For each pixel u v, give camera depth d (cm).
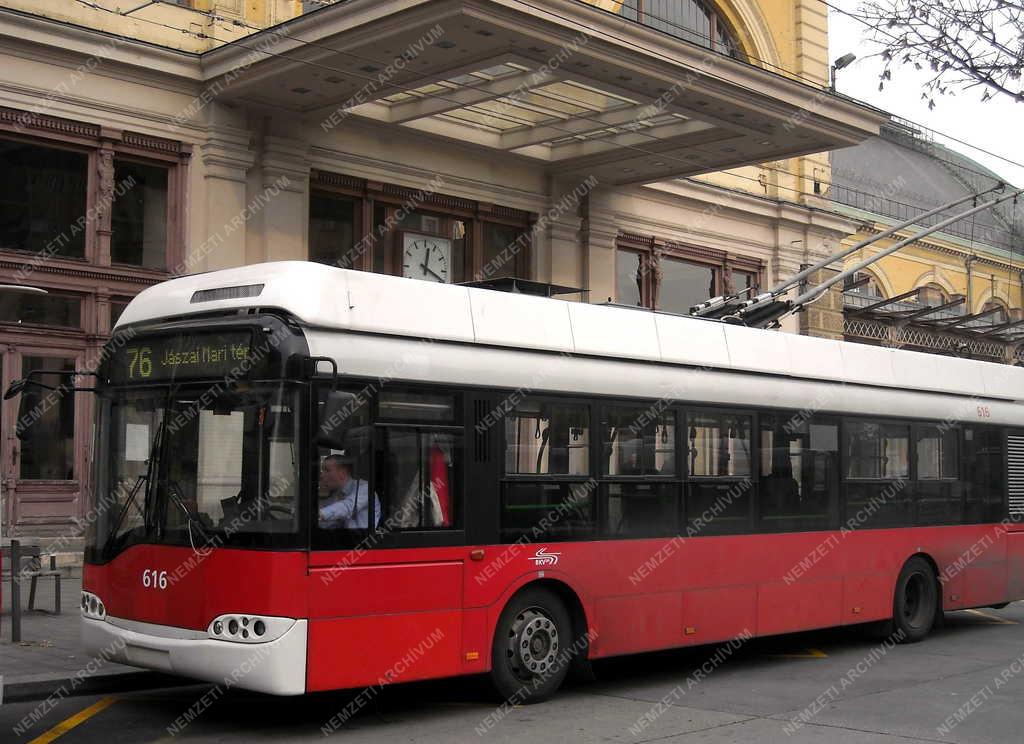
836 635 1398
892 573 1288
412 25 1562
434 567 868
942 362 1395
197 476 830
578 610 974
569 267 2303
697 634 1062
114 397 893
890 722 884
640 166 2231
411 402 869
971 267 3816
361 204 1989
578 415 983
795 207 2759
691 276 2586
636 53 1727
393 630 838
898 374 1323
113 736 819
